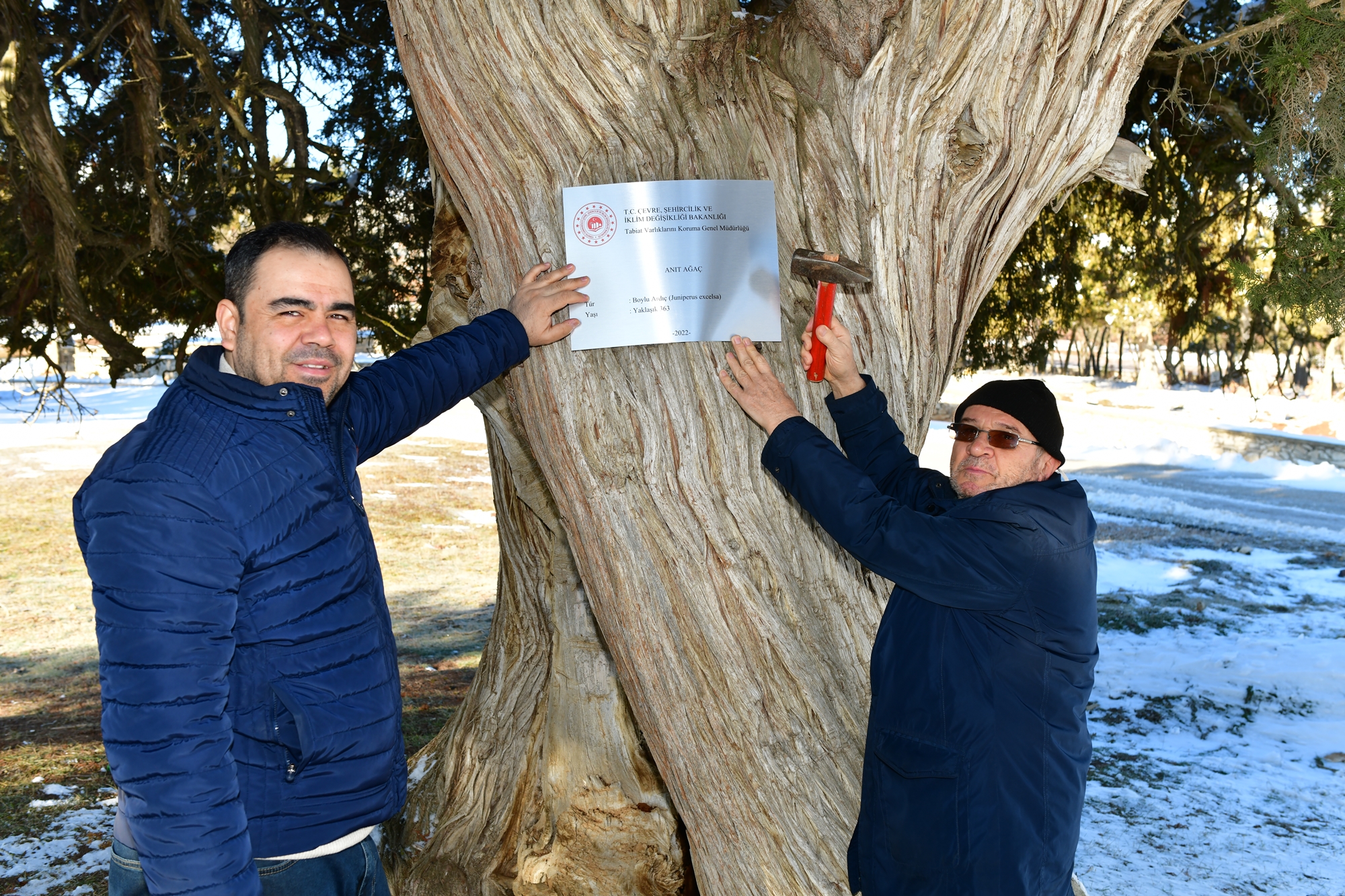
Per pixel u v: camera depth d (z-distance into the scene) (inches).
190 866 60.5
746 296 87.0
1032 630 74.3
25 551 476.7
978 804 72.9
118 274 338.3
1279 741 246.5
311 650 67.1
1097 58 95.3
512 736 142.4
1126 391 1160.2
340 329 71.6
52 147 254.7
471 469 751.1
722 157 88.0
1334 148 138.9
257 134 301.6
